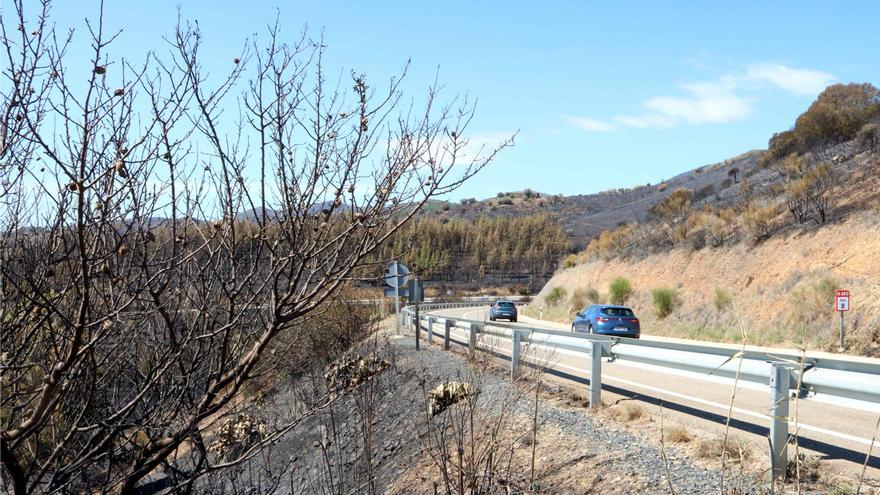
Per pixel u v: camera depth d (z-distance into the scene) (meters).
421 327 23.42
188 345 3.85
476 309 60.62
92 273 3.28
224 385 3.90
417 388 10.57
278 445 9.09
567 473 6.20
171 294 3.82
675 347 8.31
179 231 3.78
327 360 9.86
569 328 30.31
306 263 3.66
